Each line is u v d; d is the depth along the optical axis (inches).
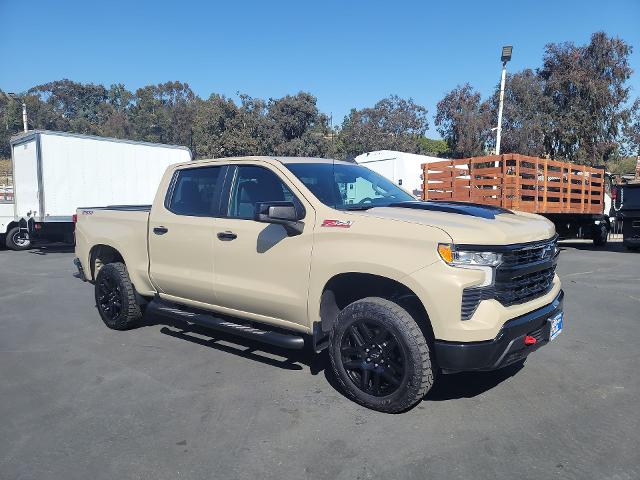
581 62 1157.1
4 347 216.4
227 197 188.5
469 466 120.7
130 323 235.3
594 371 181.9
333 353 156.8
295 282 162.7
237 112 1481.3
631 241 551.5
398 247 141.9
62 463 124.3
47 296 323.9
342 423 143.2
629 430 137.8
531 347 148.1
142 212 223.0
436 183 533.3
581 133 1155.3
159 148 627.5
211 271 188.2
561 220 591.5
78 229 257.1
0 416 150.3
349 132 1839.3
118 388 169.9
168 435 137.6
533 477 116.1
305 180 172.6
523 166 490.6
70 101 3777.1
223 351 207.6
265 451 128.8
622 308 277.0
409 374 140.7
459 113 1283.2
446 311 133.6
